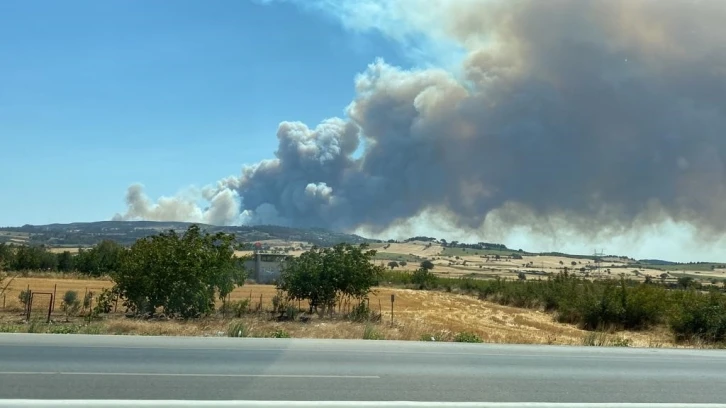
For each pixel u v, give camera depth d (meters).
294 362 12.45
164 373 10.70
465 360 13.69
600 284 38.78
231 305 31.08
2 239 118.81
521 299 51.25
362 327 23.27
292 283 30.58
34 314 26.47
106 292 28.08
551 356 15.12
